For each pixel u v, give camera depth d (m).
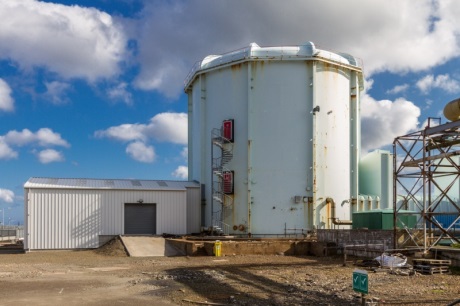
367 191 46.97
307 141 40.38
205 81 44.56
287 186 39.78
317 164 40.28
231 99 41.94
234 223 40.22
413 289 15.70
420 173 25.89
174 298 14.78
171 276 19.52
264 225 39.44
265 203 39.69
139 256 30.02
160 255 30.70
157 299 14.73
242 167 40.62
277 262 25.39
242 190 40.31
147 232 37.69
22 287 17.25
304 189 39.81
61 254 32.03
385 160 46.91
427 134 24.05
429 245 25.75
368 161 47.38
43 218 34.50
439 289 15.71
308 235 36.72
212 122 43.44
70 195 35.44
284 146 40.22
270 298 14.53
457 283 17.08
